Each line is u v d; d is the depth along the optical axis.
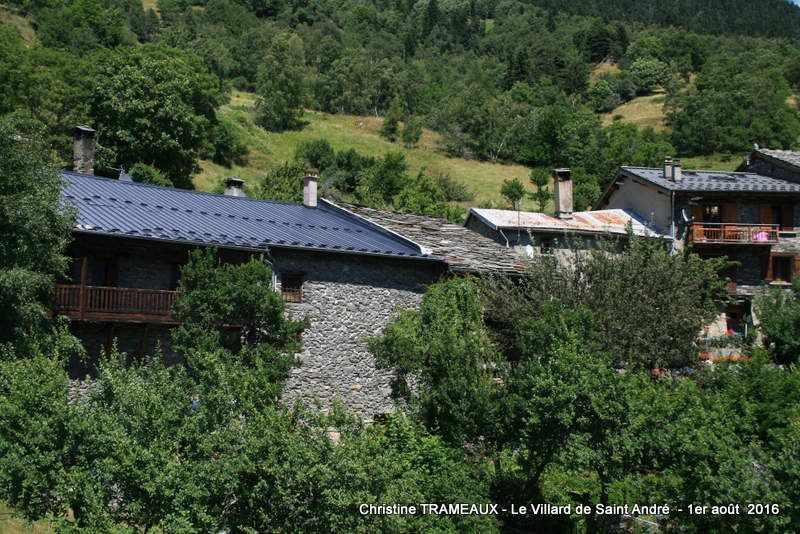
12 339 16.30
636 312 23.84
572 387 15.32
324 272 24.34
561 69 127.88
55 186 18.31
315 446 12.36
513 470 17.86
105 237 20.81
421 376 17.66
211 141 60.00
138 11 118.62
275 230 25.03
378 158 73.94
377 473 12.55
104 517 11.58
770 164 40.47
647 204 38.53
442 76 126.06
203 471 12.00
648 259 25.73
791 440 15.61
